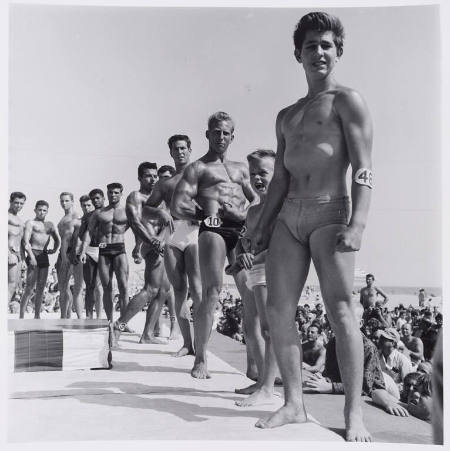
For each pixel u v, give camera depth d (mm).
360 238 3150
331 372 4602
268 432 3277
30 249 7359
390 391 4508
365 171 3219
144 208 6223
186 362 5285
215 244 4625
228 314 7008
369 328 5746
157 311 6348
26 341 4840
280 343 3410
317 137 3357
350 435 3160
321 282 3309
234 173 5074
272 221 3688
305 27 3496
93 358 4906
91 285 7098
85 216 7020
